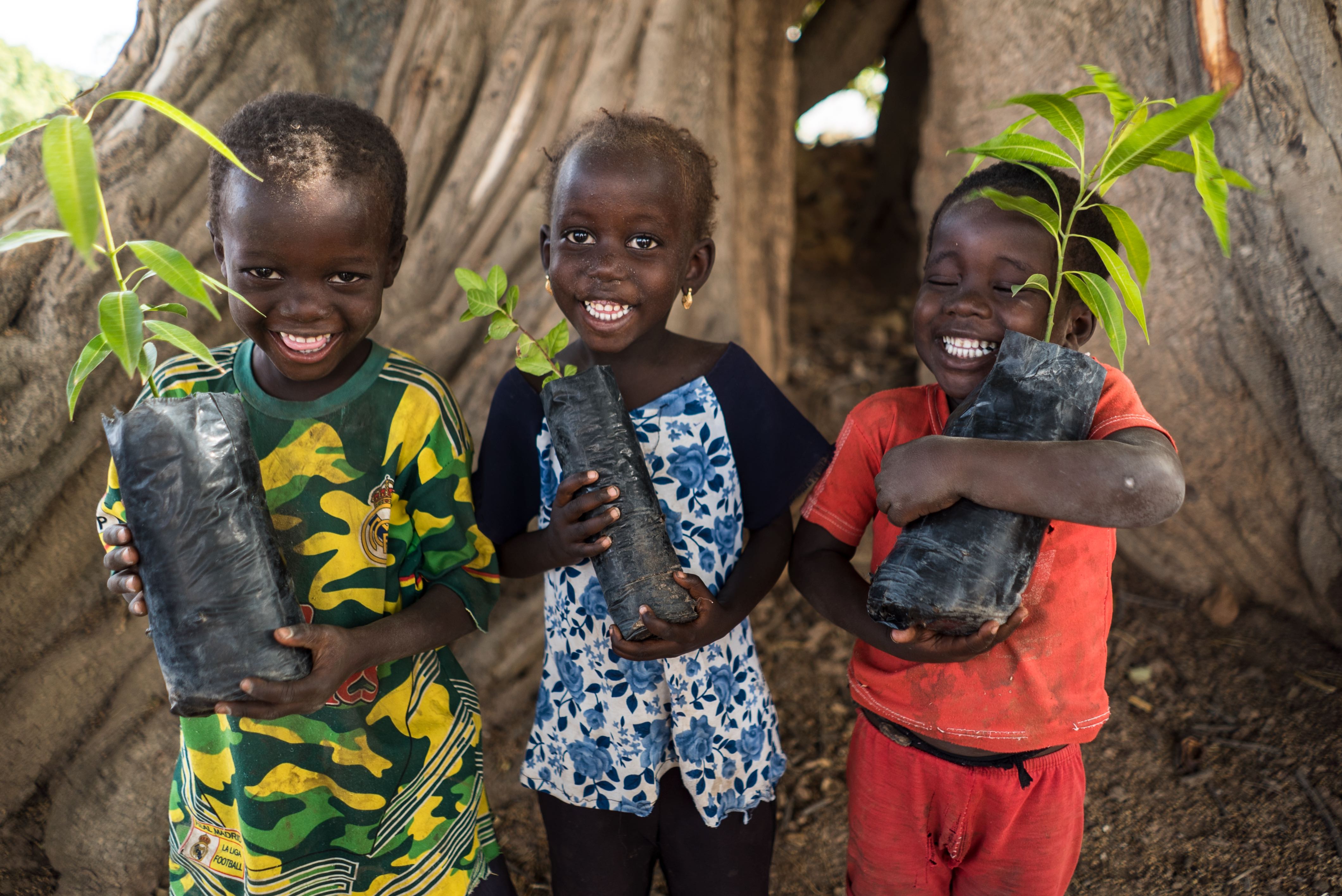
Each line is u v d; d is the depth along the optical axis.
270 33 2.81
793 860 2.53
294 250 1.52
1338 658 2.81
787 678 3.09
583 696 1.91
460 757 1.91
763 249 3.96
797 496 1.95
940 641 1.53
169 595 1.44
